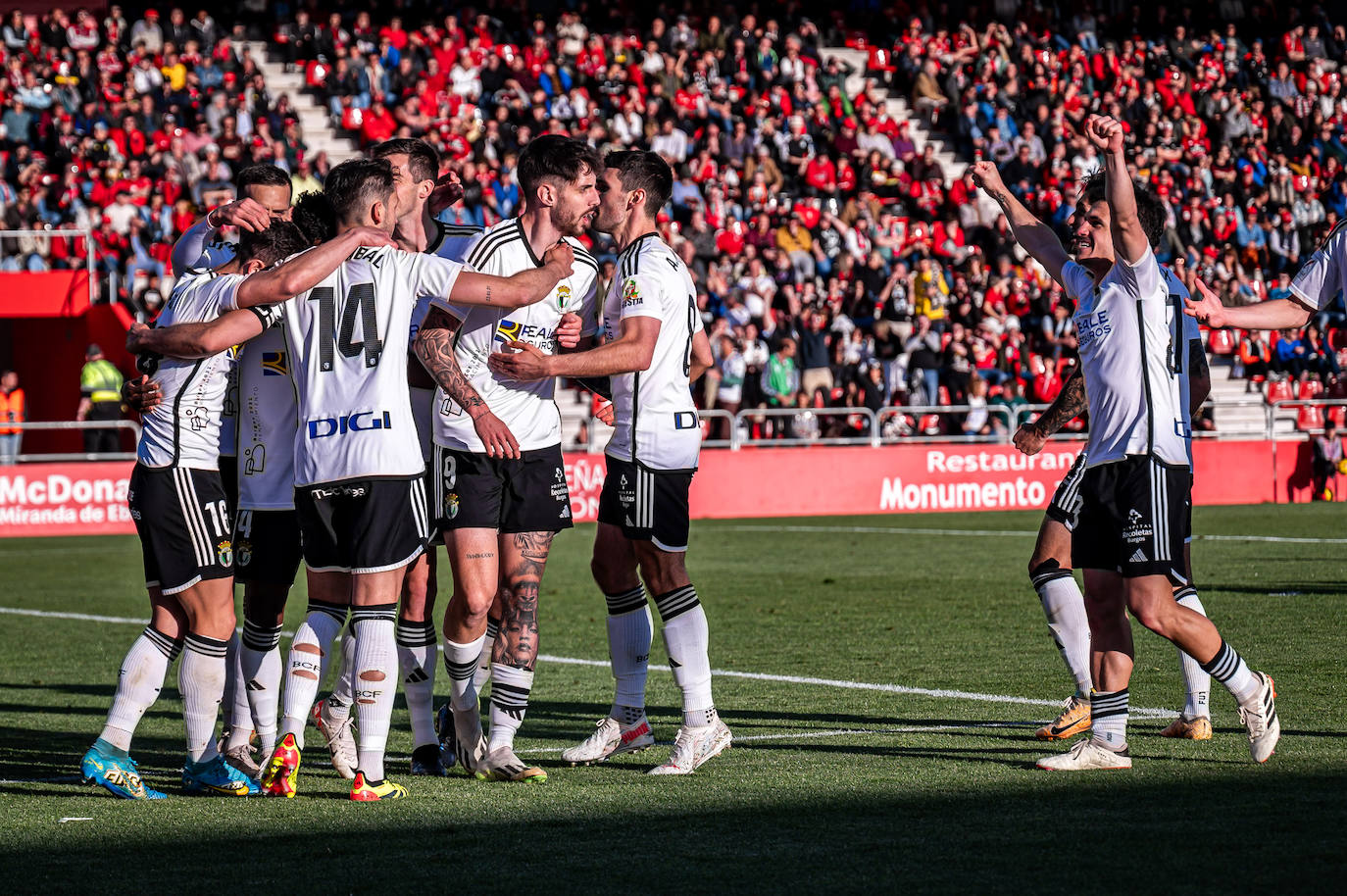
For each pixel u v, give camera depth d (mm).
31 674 16031
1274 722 10102
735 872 7566
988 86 53312
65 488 35562
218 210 10125
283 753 9539
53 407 43656
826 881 7371
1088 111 53750
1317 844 7875
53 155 43875
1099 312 10094
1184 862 7562
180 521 9805
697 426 10750
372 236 9461
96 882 7598
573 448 40562
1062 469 40469
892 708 12961
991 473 40000
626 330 10289
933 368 41344
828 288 44375
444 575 25625
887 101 55344
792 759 10734
